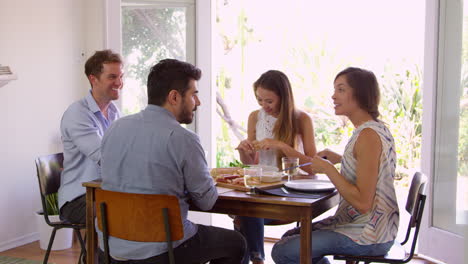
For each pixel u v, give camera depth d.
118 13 4.14
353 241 2.09
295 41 7.19
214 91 4.23
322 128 6.96
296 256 2.14
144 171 1.92
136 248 1.93
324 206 2.18
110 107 3.11
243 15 7.24
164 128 1.92
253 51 7.28
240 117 7.25
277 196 2.07
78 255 3.56
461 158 3.32
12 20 3.69
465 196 3.29
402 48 6.66
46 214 2.76
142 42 4.23
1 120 3.63
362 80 2.11
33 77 3.88
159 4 4.18
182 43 4.20
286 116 2.91
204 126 4.17
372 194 2.02
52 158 2.86
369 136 2.03
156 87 1.97
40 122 3.96
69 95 4.23
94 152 2.74
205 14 4.12
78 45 4.30
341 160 2.37
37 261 3.43
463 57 3.31
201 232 2.12
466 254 3.20
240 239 2.20
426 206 3.48
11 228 3.74
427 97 3.48
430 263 3.45
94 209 2.35
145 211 1.88
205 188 1.99
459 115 3.33
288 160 2.34
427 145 3.48
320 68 7.08
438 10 3.40
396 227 2.13
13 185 3.75
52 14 4.03
